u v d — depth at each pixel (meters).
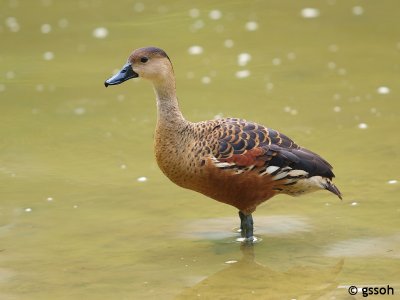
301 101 31.58
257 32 39.03
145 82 34.62
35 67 35.81
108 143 28.56
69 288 18.97
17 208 23.62
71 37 38.97
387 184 24.36
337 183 24.61
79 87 33.72
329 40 37.81
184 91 32.84
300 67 35.00
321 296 18.27
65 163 26.92
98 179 25.64
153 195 24.48
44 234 22.02
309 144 27.64
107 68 35.47
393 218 22.22
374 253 20.38
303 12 41.41
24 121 30.56
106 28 39.94
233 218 22.98
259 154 20.62
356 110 30.50
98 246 21.30
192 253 20.86
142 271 19.84
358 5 41.94
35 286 19.09
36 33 39.53
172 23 40.31
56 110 31.56
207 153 20.66
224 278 19.42
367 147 27.25
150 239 21.69
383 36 38.06
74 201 24.08
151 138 28.97
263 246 21.19
